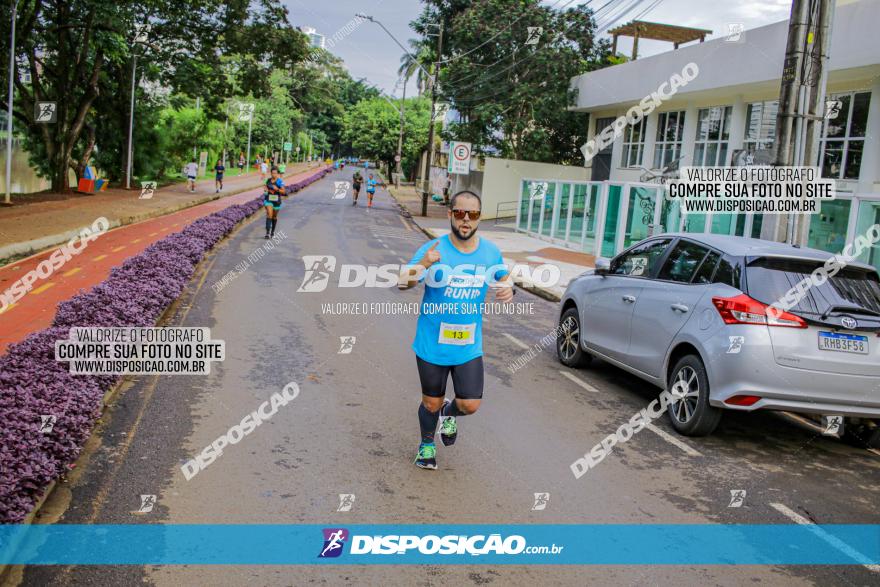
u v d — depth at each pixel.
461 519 4.63
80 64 29.25
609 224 22.38
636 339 7.63
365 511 4.65
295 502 4.71
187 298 11.69
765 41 19.56
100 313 7.75
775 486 5.61
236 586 3.71
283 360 8.35
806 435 7.14
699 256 7.12
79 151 35.91
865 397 6.09
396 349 9.23
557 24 33.16
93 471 5.04
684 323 6.81
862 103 18.38
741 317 6.16
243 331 9.66
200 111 43.41
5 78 26.89
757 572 4.22
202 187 42.22
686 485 5.48
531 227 29.62
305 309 11.53
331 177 78.00
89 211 23.44
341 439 5.92
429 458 5.36
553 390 8.00
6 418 4.57
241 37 31.80
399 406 6.88
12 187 32.09
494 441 6.15
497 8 36.22
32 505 4.21
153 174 41.34
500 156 40.59
